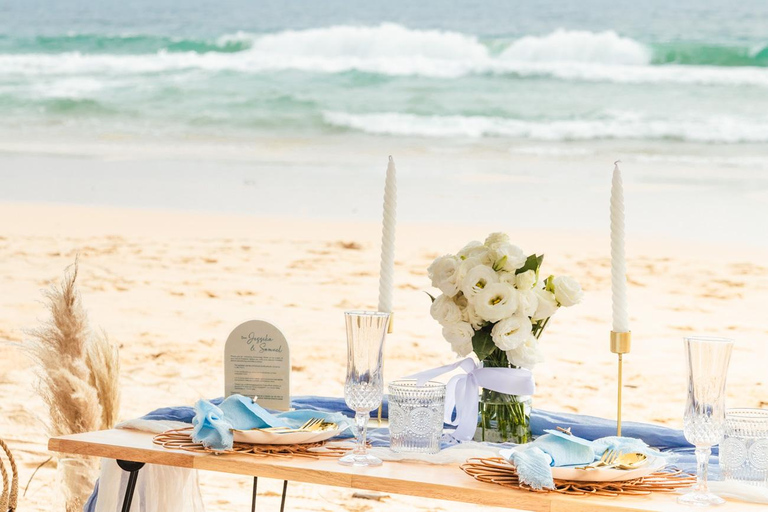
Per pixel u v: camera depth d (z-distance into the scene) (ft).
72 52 50.78
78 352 8.68
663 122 38.68
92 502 7.44
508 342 6.10
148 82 46.06
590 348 19.43
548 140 38.81
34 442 13.25
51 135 40.34
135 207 30.04
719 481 5.38
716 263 24.82
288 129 41.29
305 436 5.98
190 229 27.73
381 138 40.19
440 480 5.37
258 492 11.82
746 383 17.71
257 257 25.30
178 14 51.65
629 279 23.71
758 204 29.40
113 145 38.88
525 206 29.89
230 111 42.86
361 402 5.77
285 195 31.37
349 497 11.73
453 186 32.19
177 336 19.52
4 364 16.88
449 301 6.39
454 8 49.88
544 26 48.91
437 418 5.94
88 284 22.82
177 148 38.42
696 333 20.47
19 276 22.95
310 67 46.19
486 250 6.40
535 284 6.35
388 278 6.63
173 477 7.30
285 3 51.60
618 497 5.16
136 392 16.14
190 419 6.79
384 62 46.01
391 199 6.62
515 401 6.33
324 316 21.12
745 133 36.99
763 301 22.29
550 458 5.29
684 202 29.76
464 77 45.14
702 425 5.11
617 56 45.80
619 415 6.29
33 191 31.53
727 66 44.27
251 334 6.82
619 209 6.21
